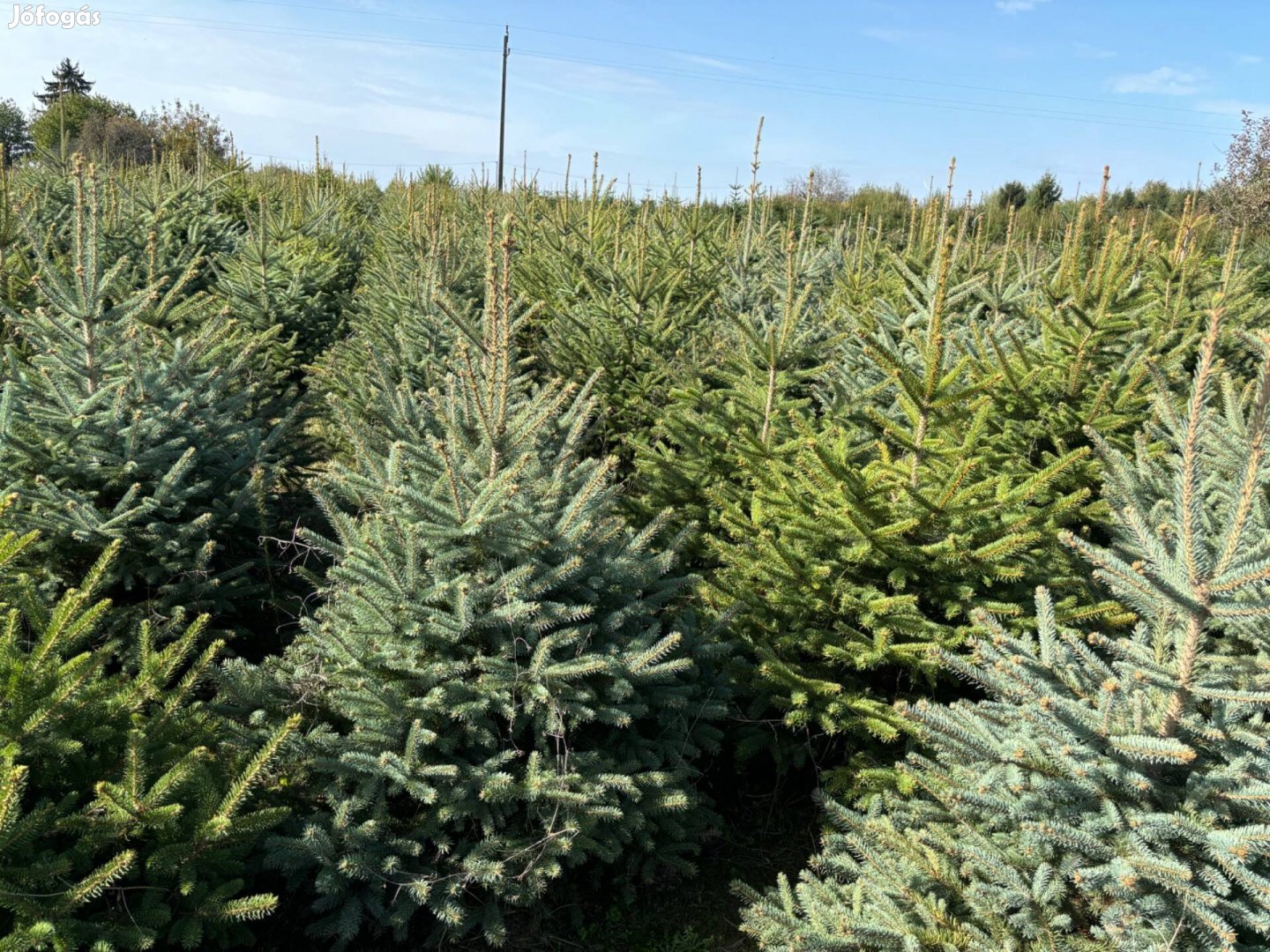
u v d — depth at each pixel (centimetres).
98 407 523
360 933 377
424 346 808
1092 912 289
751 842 465
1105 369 629
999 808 291
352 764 358
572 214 1470
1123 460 395
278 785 369
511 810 369
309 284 1084
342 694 367
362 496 457
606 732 415
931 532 447
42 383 524
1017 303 784
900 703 309
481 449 416
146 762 310
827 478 439
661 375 799
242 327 964
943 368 556
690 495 601
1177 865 252
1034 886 286
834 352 748
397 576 381
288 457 669
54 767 299
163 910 291
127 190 1278
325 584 443
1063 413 562
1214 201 1862
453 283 962
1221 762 281
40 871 263
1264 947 256
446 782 365
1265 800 253
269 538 538
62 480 492
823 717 427
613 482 655
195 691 480
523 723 377
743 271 977
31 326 557
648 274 941
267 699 395
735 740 482
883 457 468
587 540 418
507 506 394
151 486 509
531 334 1041
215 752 357
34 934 251
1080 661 328
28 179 1285
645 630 433
